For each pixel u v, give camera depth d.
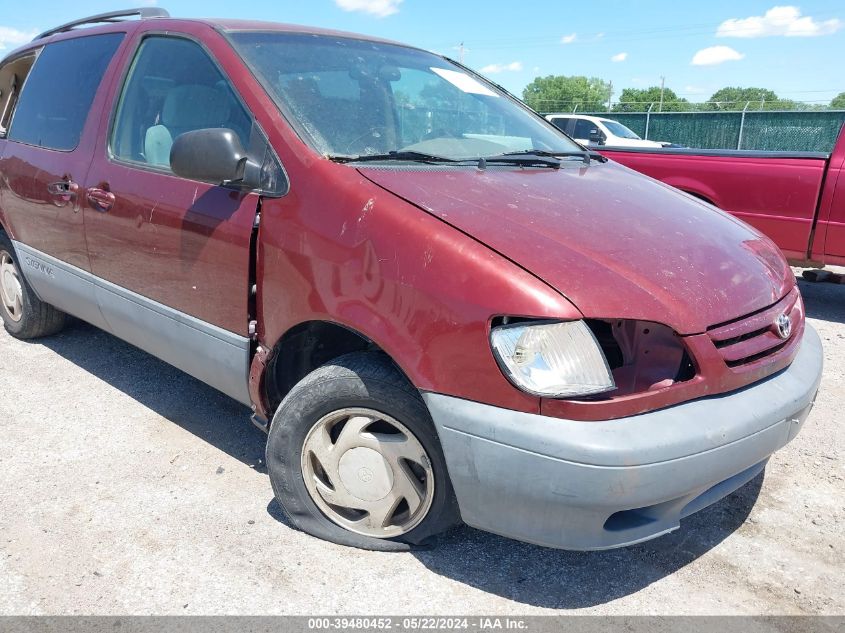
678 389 2.04
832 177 5.38
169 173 2.94
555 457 1.93
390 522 2.50
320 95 2.80
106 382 3.99
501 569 2.48
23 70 4.68
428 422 2.23
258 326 2.59
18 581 2.37
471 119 3.31
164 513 2.76
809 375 2.43
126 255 3.12
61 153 3.61
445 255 2.10
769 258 2.65
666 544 2.64
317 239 2.34
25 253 4.02
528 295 1.98
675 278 2.18
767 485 3.04
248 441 3.35
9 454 3.18
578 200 2.56
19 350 4.46
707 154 6.04
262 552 2.53
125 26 3.56
